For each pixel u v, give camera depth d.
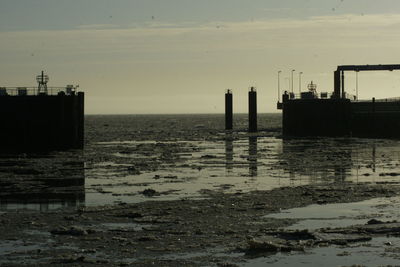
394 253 55.88
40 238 61.91
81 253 56.59
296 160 142.00
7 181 105.31
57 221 70.12
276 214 73.50
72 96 169.50
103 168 126.31
